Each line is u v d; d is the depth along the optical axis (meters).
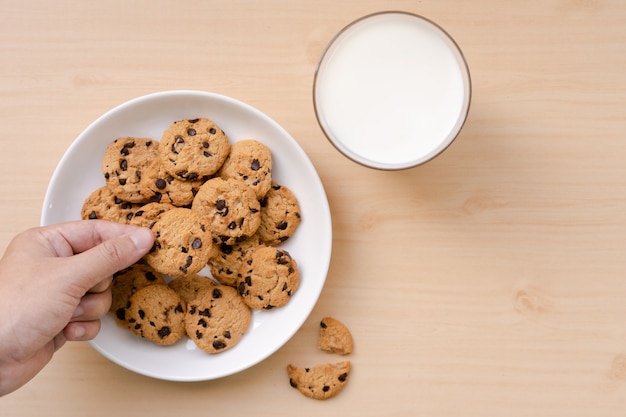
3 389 0.65
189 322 0.68
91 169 0.69
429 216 0.72
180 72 0.71
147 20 0.71
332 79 0.65
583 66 0.72
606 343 0.72
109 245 0.62
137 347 0.69
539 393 0.72
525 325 0.72
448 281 0.72
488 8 0.71
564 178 0.72
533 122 0.72
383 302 0.72
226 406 0.71
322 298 0.71
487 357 0.72
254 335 0.70
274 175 0.70
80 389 0.71
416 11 0.71
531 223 0.72
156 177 0.68
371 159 0.65
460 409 0.72
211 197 0.67
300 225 0.70
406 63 0.65
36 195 0.71
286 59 0.71
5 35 0.71
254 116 0.68
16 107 0.71
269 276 0.68
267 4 0.71
